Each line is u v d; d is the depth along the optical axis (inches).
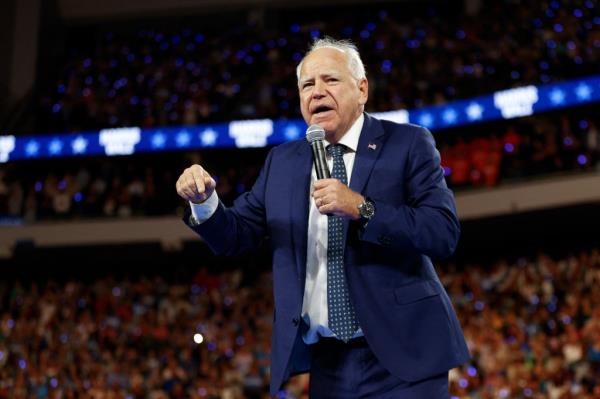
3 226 667.4
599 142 549.0
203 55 783.1
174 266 688.4
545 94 579.8
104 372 498.0
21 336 558.6
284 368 92.0
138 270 693.3
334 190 87.6
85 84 765.9
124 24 847.7
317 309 96.2
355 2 807.7
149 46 807.1
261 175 108.0
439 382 91.0
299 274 95.7
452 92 653.3
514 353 416.2
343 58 101.0
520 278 497.4
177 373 475.2
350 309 94.3
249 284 624.4
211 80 745.6
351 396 94.9
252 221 106.0
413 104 660.1
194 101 716.7
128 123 709.9
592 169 543.5
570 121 579.2
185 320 543.2
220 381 462.6
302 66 102.0
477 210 582.9
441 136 653.3
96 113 722.8
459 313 482.0
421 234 89.5
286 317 94.5
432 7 794.2
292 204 99.3
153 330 535.8
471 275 526.0
